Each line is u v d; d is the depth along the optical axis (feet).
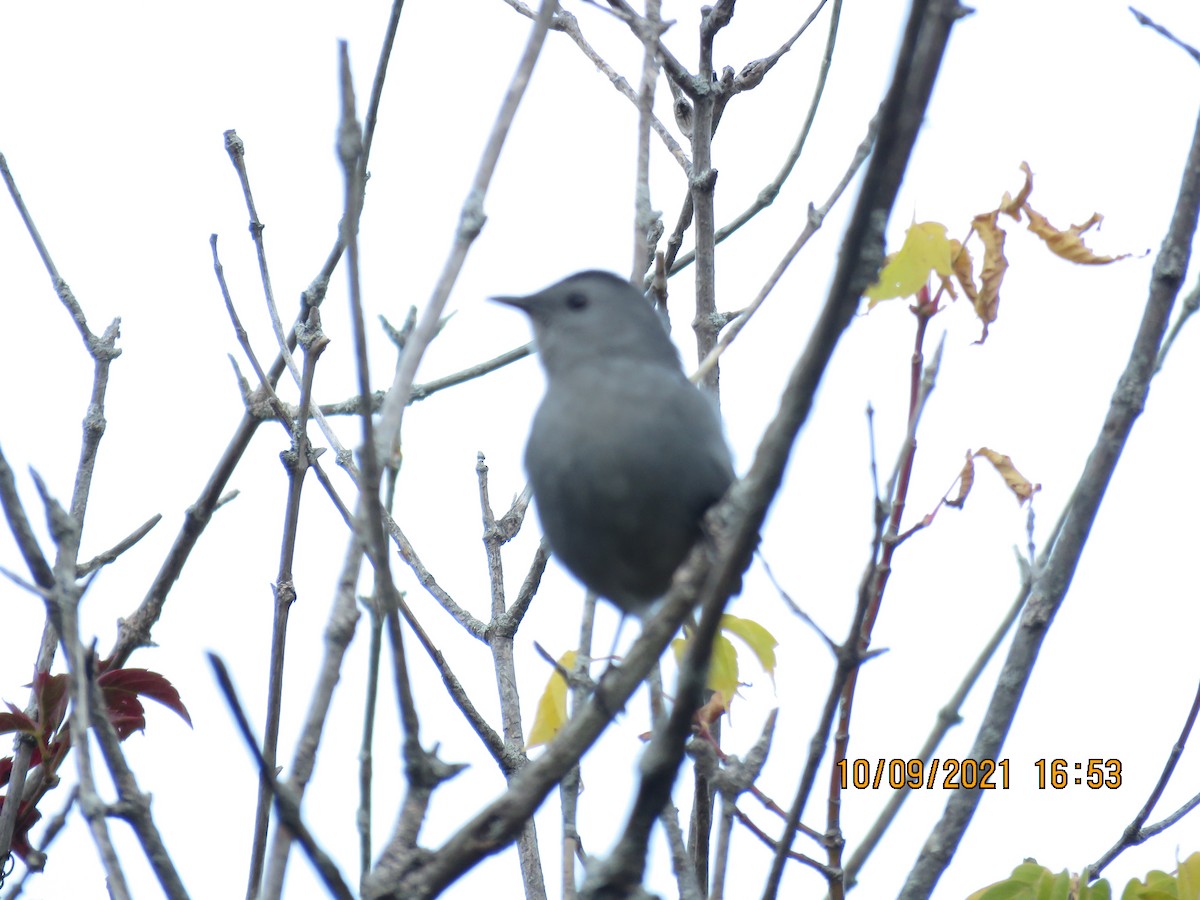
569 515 32.60
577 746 23.15
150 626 33.27
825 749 24.88
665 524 32.24
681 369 33.76
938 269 27.73
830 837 28.25
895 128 20.34
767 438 22.49
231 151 34.50
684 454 31.65
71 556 23.11
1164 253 28.12
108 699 31.27
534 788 22.79
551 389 33.27
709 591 23.18
